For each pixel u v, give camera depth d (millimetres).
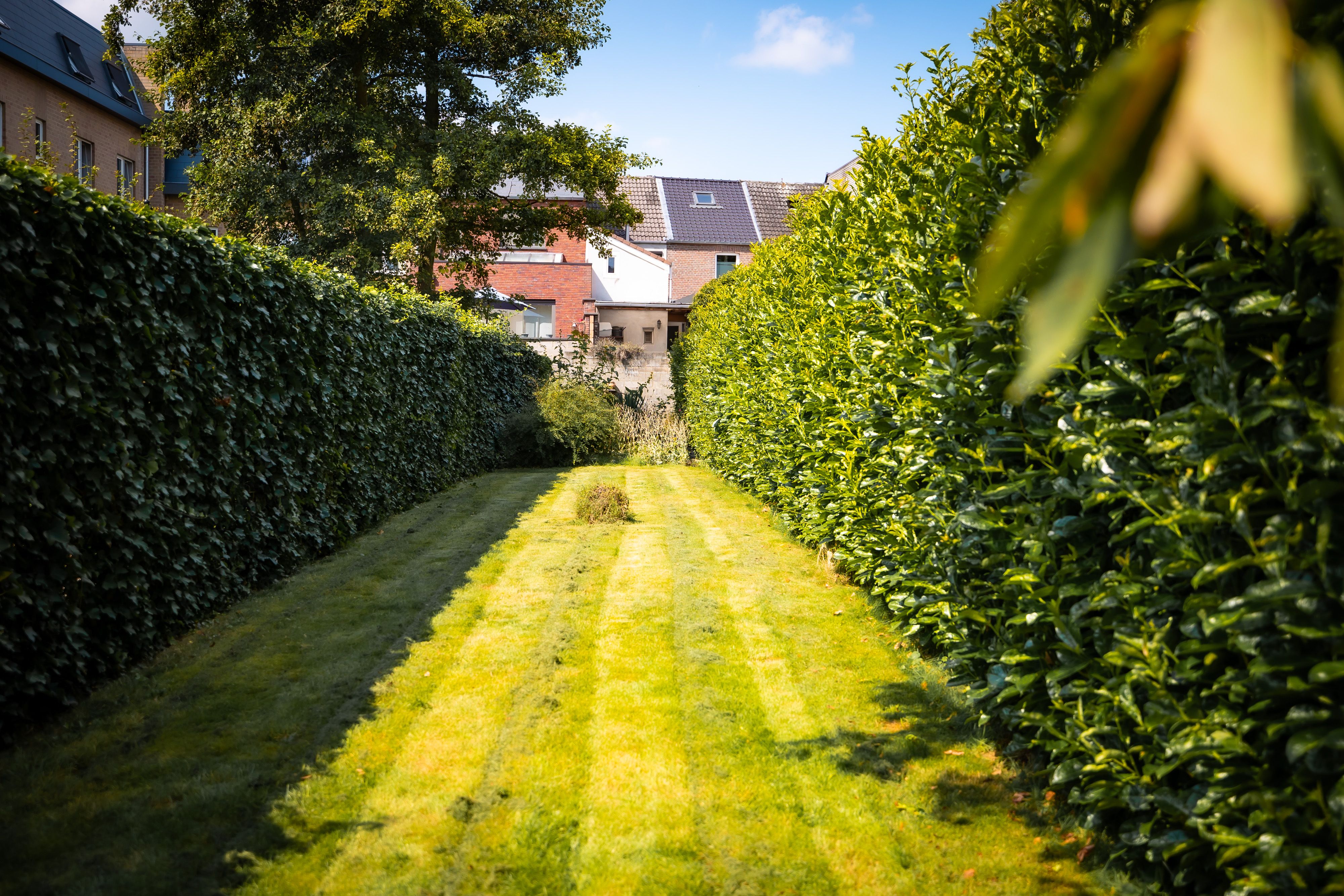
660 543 8539
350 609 6082
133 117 23453
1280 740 2260
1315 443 2031
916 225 4656
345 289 8344
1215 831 2338
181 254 5352
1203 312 2324
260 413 6508
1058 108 3098
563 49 21609
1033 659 3342
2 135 18953
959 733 4059
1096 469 2723
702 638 5438
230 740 3975
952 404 3941
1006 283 484
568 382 18375
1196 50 421
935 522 4426
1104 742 2943
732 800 3465
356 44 19516
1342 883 1999
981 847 3119
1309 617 2066
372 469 9195
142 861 3000
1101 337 2859
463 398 13578
